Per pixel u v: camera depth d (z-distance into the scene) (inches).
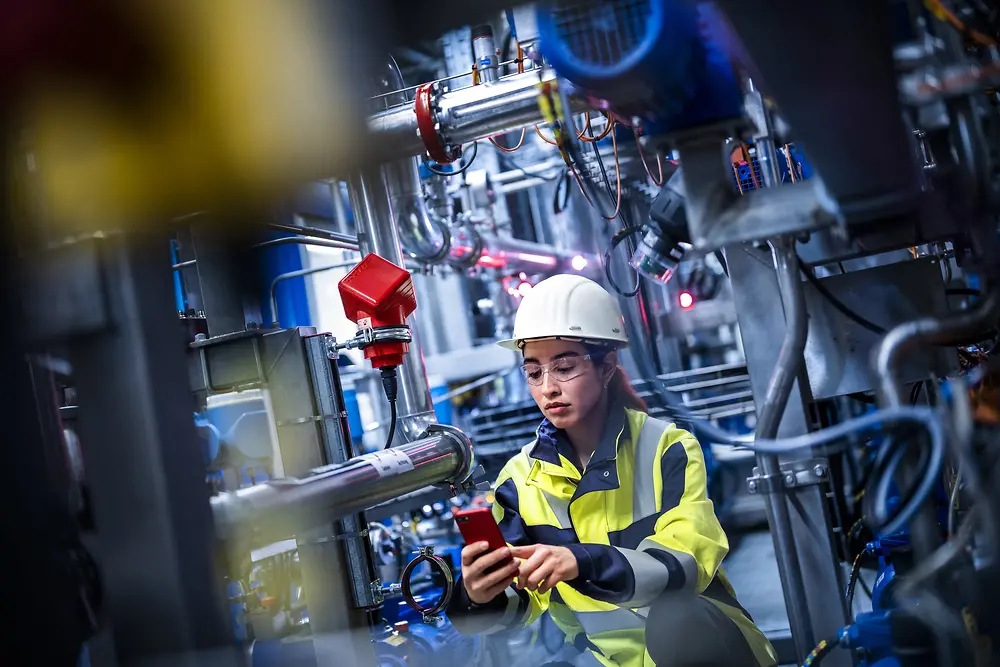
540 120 86.4
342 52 55.7
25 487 56.9
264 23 53.6
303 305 129.3
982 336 66.1
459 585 81.3
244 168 58.2
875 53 45.3
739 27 44.7
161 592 56.1
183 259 100.4
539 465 88.8
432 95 86.7
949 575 63.8
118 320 56.1
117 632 57.1
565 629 88.5
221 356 80.1
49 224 57.4
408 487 77.8
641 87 53.1
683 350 214.2
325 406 81.0
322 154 62.5
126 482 56.7
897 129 48.7
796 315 60.9
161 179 56.7
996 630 62.4
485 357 221.0
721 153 57.4
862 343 80.5
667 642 75.0
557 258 205.8
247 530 61.4
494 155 188.4
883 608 74.1
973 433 59.1
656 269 87.0
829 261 73.4
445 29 53.4
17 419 56.7
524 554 73.9
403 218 125.0
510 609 82.8
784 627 136.6
